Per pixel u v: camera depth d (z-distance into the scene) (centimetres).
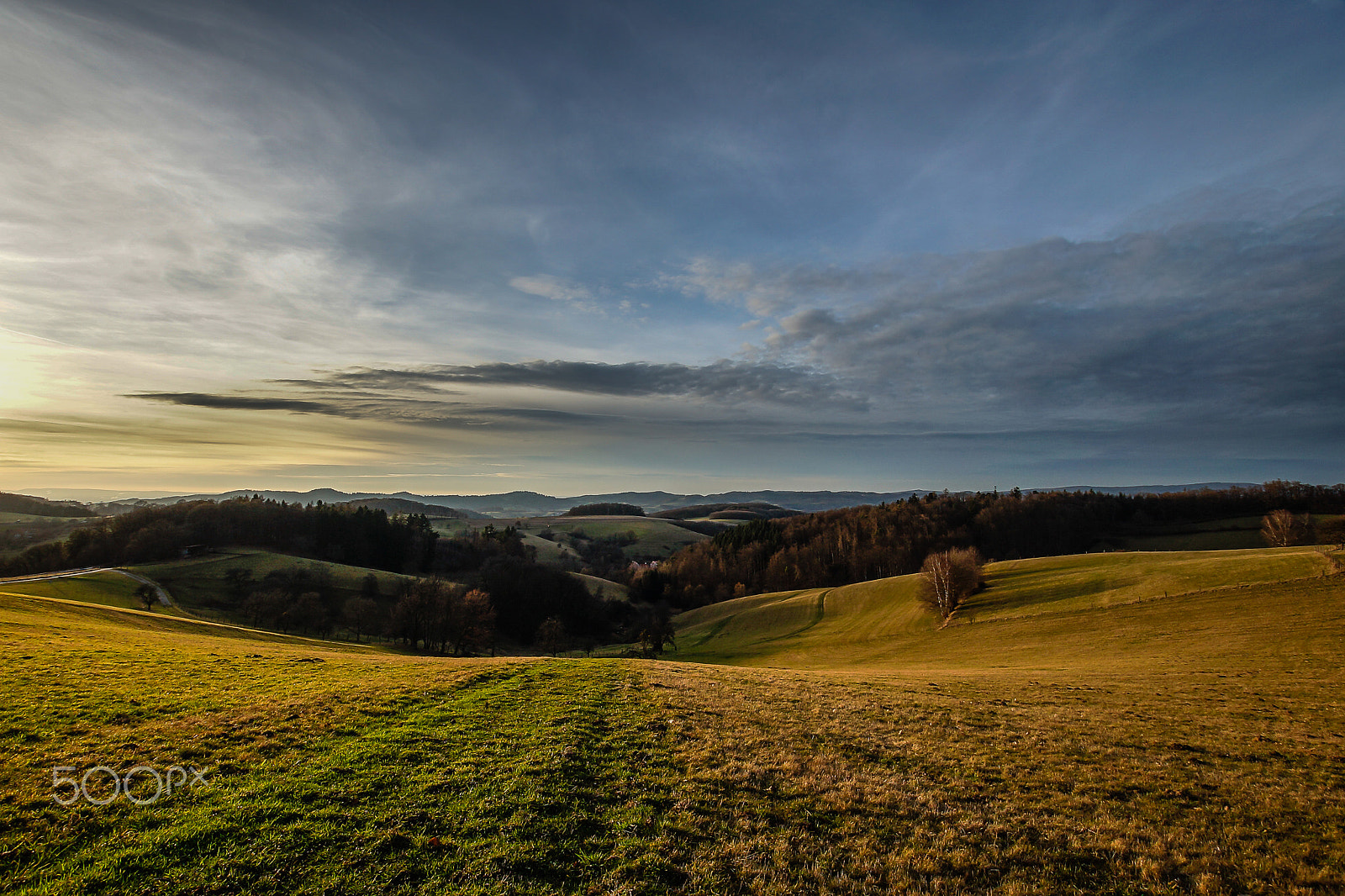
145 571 10244
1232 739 1852
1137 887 962
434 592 8881
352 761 1379
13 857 925
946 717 2108
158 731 1523
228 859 933
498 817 1106
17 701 1697
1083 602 5894
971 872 989
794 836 1100
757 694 2458
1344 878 986
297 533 13975
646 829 1098
